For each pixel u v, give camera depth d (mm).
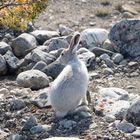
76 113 35469
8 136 33625
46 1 40875
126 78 44719
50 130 33719
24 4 40281
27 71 43500
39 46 50938
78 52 48938
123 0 67562
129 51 49969
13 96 39562
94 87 41812
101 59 48156
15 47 50594
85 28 58594
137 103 33969
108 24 59938
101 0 66688
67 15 62688
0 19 41906
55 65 44719
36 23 59562
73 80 34344
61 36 55375
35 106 37469
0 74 46375
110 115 35000
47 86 42438
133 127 33031
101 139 32062
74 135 32844
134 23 49938
